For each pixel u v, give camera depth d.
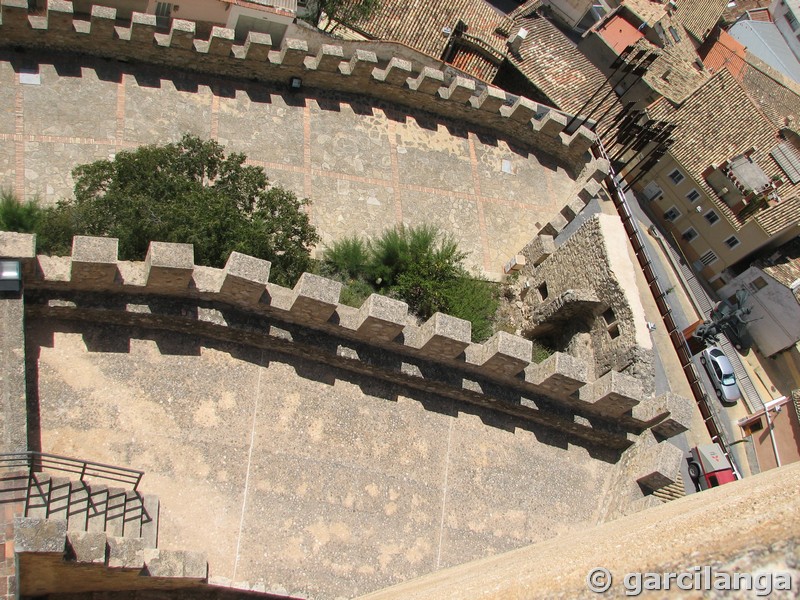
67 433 14.36
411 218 25.30
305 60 24.62
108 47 22.47
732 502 5.20
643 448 18.22
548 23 47.88
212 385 15.78
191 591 14.15
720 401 45.28
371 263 22.78
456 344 16.55
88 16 28.17
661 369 37.94
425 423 17.33
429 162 26.41
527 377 17.64
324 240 23.59
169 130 22.89
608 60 53.25
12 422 12.91
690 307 49.38
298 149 24.50
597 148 30.30
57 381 14.66
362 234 24.30
